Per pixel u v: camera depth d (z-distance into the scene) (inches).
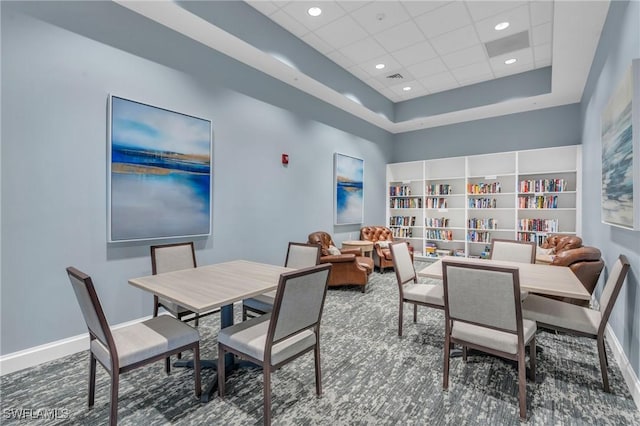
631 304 81.0
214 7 122.0
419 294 109.7
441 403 73.3
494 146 239.6
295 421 66.9
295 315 66.4
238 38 131.3
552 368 88.7
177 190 124.1
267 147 165.5
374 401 74.0
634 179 70.1
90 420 67.4
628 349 82.7
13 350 87.2
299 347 70.2
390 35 159.9
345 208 224.8
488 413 69.7
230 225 147.1
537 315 87.2
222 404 72.8
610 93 107.0
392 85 224.5
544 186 210.2
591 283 109.7
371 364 91.4
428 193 260.7
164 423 66.4
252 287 79.1
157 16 115.3
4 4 85.2
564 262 113.3
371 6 136.9
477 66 194.2
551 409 70.9
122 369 62.1
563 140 212.8
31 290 90.4
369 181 255.6
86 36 100.3
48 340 93.4
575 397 75.3
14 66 86.7
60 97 95.0
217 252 141.6
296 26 152.2
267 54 144.6
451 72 203.2
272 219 169.0
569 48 134.6
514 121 231.3
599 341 78.0
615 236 102.0
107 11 105.2
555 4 106.6
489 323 71.0
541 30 154.4
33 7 89.8
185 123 126.6
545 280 88.8
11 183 86.7
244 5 134.0
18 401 73.7
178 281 85.3
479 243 242.1
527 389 78.5
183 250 112.7
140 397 75.4
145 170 114.3
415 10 139.4
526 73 202.1
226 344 72.1
